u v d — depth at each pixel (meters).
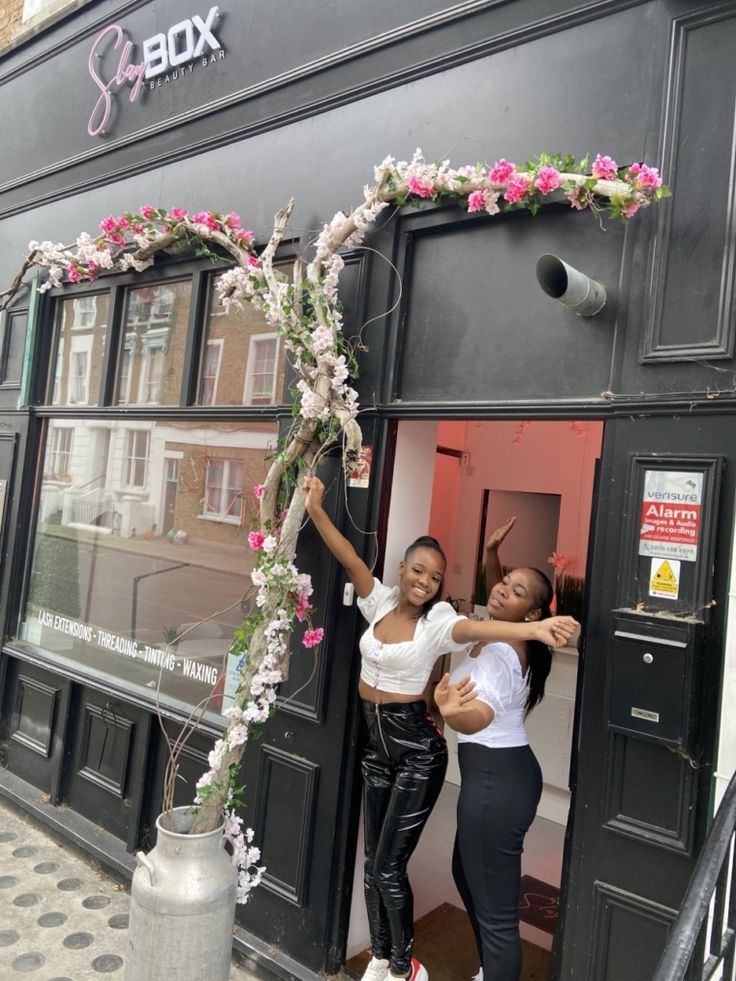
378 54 3.17
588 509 5.14
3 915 3.24
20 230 5.06
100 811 3.96
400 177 2.77
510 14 2.79
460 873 2.66
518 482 5.48
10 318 5.04
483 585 5.58
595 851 2.29
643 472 2.30
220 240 3.43
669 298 2.32
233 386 3.71
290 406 3.32
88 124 4.57
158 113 4.14
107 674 4.10
